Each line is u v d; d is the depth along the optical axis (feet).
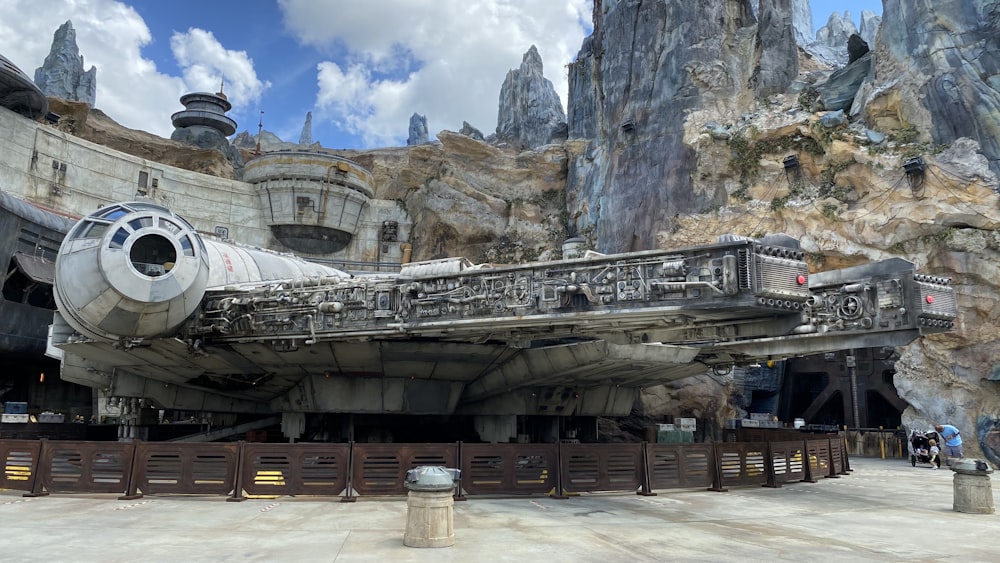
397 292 69.46
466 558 31.73
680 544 36.35
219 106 266.98
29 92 153.79
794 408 190.08
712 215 147.64
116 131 226.58
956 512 51.29
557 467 54.95
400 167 242.99
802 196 138.31
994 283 110.11
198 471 51.08
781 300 53.11
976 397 111.45
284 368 84.43
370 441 97.09
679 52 166.61
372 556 31.89
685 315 57.00
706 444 61.82
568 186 199.72
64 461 52.08
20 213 118.42
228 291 77.56
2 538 35.47
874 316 61.46
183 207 187.52
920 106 125.90
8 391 145.69
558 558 32.07
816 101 149.69
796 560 32.78
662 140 163.12
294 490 50.75
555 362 83.87
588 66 216.74
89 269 66.08
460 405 97.96
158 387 90.12
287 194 196.75
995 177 113.50
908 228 119.65
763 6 165.68
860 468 98.53
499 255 198.59
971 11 123.24
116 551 32.45
